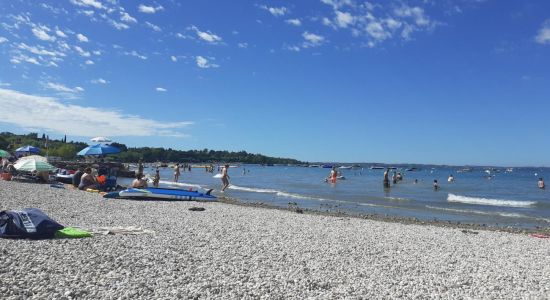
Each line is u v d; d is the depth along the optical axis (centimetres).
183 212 1908
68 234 1117
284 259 1048
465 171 14400
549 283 966
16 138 11212
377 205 3072
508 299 823
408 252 1262
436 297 808
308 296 759
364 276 941
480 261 1193
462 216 2628
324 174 9969
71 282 723
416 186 5350
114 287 714
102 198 2323
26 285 688
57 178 3388
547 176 10531
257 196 3541
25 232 1057
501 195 4378
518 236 1784
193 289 738
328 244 1302
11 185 2667
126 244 1075
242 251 1105
